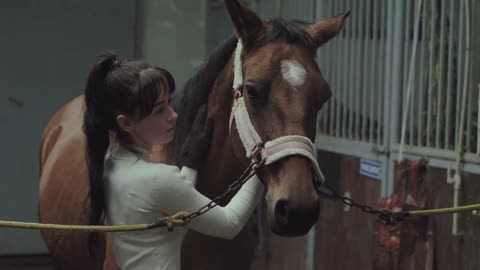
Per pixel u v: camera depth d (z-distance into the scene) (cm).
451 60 482
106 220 318
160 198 296
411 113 514
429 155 493
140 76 297
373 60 560
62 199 462
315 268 625
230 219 319
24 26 777
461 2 472
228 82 360
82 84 797
